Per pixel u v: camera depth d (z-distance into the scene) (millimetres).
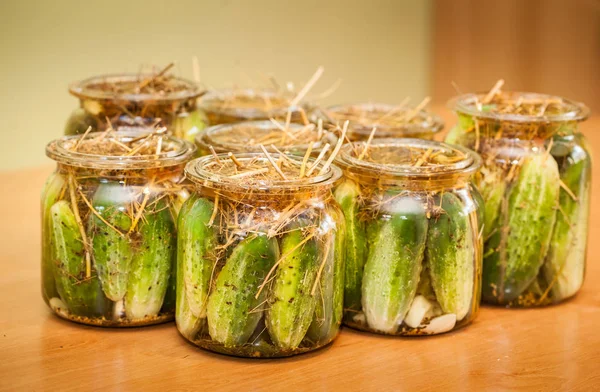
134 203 907
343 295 924
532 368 899
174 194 927
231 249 857
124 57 1492
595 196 1302
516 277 987
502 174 973
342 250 899
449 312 929
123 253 909
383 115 1101
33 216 1199
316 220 870
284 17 1659
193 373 877
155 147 952
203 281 871
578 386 874
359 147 964
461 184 926
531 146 974
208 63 1580
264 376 875
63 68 1445
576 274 1006
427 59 1919
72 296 926
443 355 914
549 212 974
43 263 945
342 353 911
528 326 970
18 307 980
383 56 1839
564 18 1845
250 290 861
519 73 1880
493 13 1863
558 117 969
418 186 906
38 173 1371
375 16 1798
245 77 1617
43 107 1446
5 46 1393
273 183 853
